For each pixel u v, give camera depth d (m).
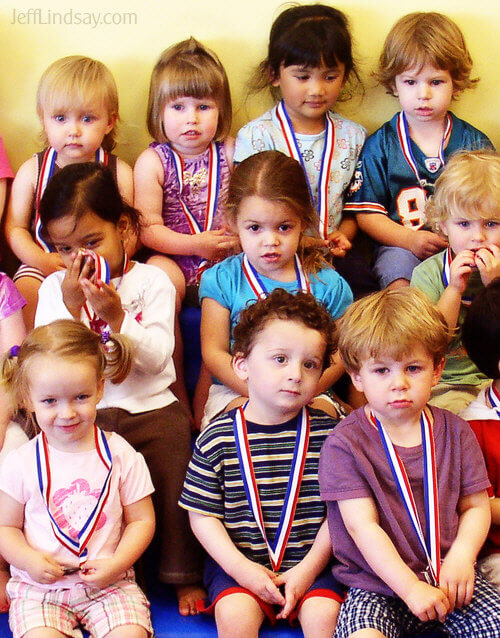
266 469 1.97
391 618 1.82
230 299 2.35
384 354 1.85
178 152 2.73
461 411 2.12
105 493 1.92
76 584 1.88
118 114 2.71
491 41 2.83
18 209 2.67
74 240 2.18
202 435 2.01
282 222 2.24
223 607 1.85
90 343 1.92
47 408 1.89
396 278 2.63
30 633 1.80
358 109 2.88
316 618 1.84
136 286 2.27
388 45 2.71
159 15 2.75
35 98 2.76
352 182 2.79
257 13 2.77
